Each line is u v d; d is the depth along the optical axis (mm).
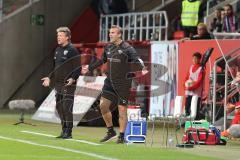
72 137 39688
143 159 29609
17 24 69000
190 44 50562
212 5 64375
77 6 71938
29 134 41219
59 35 37656
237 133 38062
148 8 72125
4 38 68375
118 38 35812
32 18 69562
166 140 36812
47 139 38000
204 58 47531
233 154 32188
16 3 69125
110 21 69062
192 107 38594
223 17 55469
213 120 44125
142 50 55250
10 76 68875
